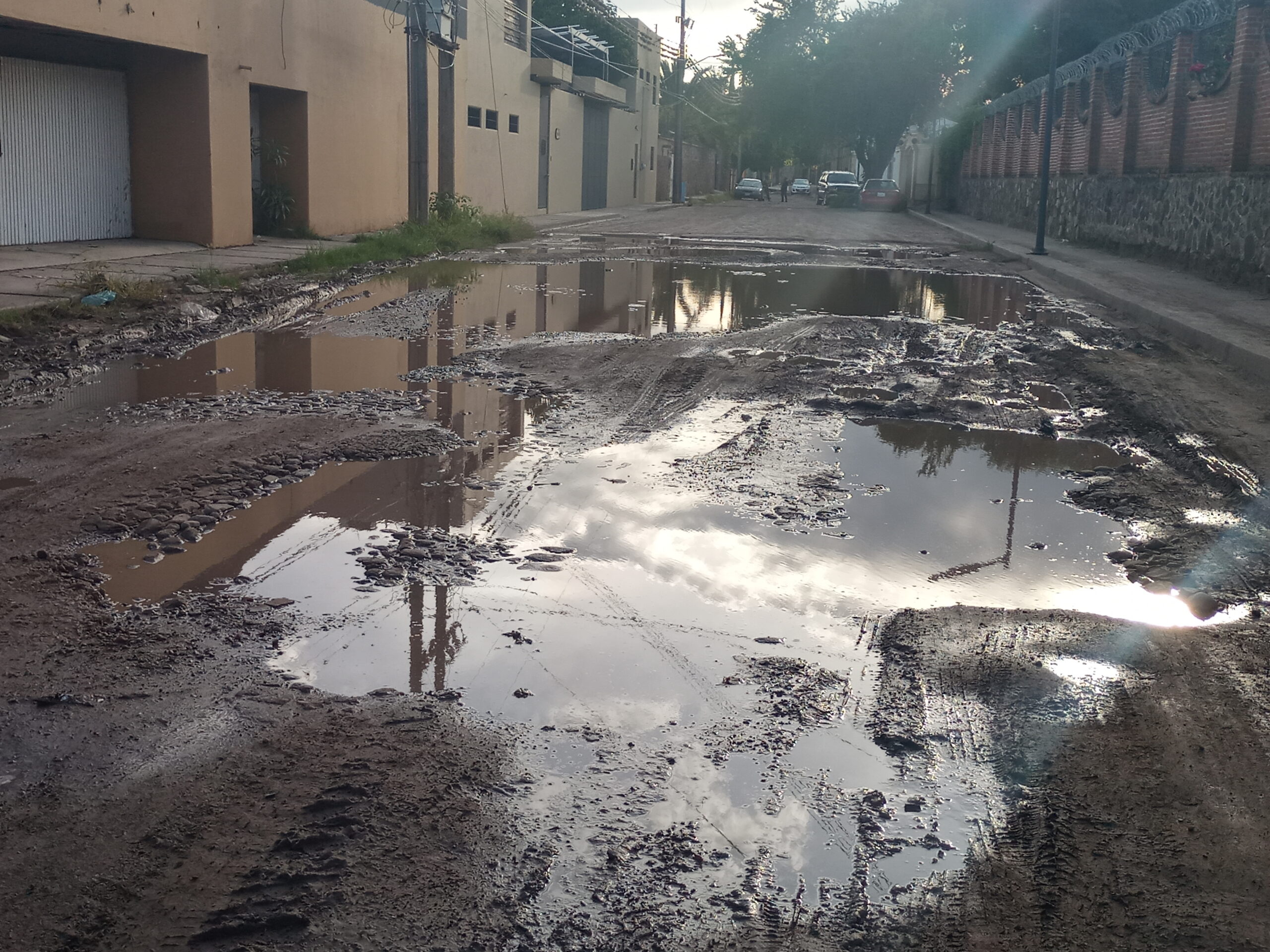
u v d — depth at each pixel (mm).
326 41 22125
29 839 2797
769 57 63406
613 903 2635
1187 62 19844
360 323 11523
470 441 6836
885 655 4066
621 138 54188
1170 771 3283
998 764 3312
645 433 7195
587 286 15852
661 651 4051
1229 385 9188
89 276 12273
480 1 32469
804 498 5934
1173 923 2590
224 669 3770
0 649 3832
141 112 17891
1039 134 31375
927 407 8203
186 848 2777
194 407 7477
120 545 4867
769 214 44844
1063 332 12328
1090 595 4727
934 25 56875
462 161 31250
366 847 2799
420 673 3805
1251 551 5219
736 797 3107
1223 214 17328
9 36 15273
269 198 21422
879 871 2789
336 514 5406
